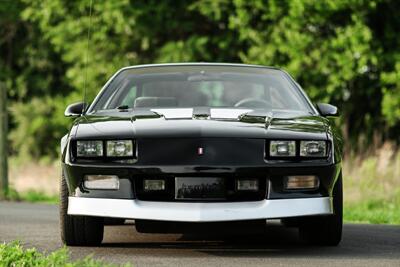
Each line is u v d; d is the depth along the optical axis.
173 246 14.99
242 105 15.74
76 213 13.70
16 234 17.23
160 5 43.31
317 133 13.88
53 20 46.91
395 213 24.62
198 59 44.03
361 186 30.11
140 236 16.81
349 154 35.31
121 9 42.78
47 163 56.56
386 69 41.31
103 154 13.66
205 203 13.24
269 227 19.05
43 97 59.72
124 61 46.81
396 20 41.19
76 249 14.45
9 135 58.69
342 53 39.22
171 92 16.14
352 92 43.28
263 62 40.97
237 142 13.41
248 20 40.47
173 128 13.65
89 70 46.44
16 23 59.69
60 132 58.00
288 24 40.41
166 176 13.34
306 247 14.86
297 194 13.47
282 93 16.19
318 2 38.88
